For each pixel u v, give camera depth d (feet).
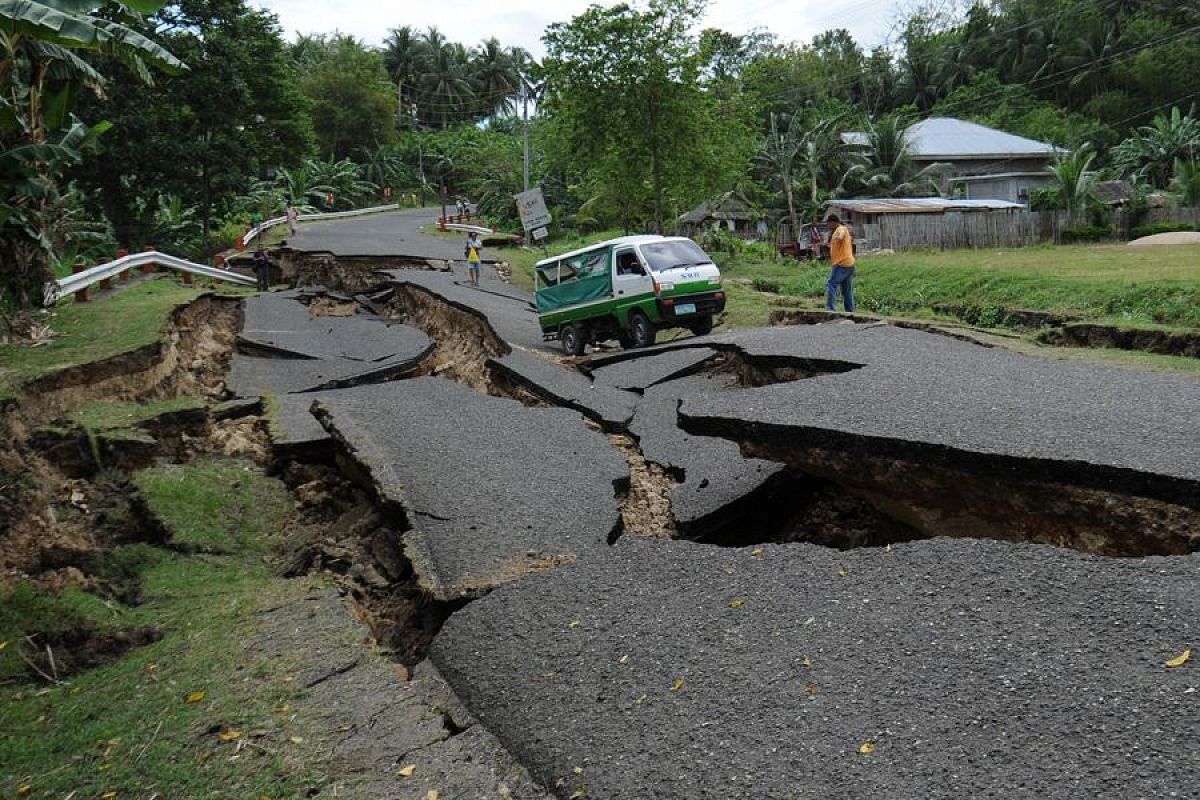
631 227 120.57
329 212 191.83
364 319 65.57
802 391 28.43
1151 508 18.38
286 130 136.36
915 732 12.63
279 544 25.11
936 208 120.47
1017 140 165.89
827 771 12.13
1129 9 203.62
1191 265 66.39
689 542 20.47
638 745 13.44
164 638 19.07
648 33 86.74
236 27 122.01
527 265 102.27
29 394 29.53
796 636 15.58
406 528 23.40
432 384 41.22
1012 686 13.24
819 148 146.30
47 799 13.61
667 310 47.65
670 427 33.55
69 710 16.31
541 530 22.44
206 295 59.72
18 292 37.73
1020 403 24.90
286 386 41.98
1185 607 14.32
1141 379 27.73
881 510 23.97
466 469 27.61
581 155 94.17
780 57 211.00
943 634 14.85
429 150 258.57
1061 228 110.83
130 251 116.78
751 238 142.92
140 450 28.30
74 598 20.71
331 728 14.80
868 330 40.52
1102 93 195.62
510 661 16.57
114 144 110.01
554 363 47.73
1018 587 15.78
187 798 13.24
